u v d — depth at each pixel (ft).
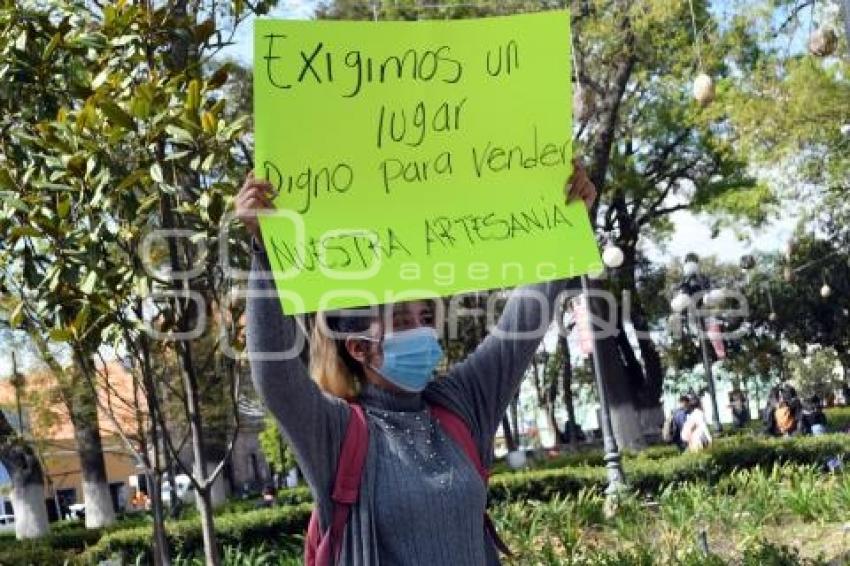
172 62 21.42
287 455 125.39
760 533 33.42
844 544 31.53
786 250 102.47
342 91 10.98
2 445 78.84
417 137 11.22
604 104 78.64
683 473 52.70
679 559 28.37
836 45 24.95
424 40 11.25
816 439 58.49
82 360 20.76
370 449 10.30
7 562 50.37
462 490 10.38
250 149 25.76
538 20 11.54
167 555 22.77
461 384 11.28
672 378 156.66
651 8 68.33
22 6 21.29
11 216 19.53
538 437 155.22
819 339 166.61
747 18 67.92
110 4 21.09
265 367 9.96
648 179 105.91
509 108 11.52
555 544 36.24
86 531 64.69
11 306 22.65
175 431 60.70
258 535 43.65
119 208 19.71
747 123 72.64
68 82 21.13
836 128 72.49
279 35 10.75
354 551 10.08
